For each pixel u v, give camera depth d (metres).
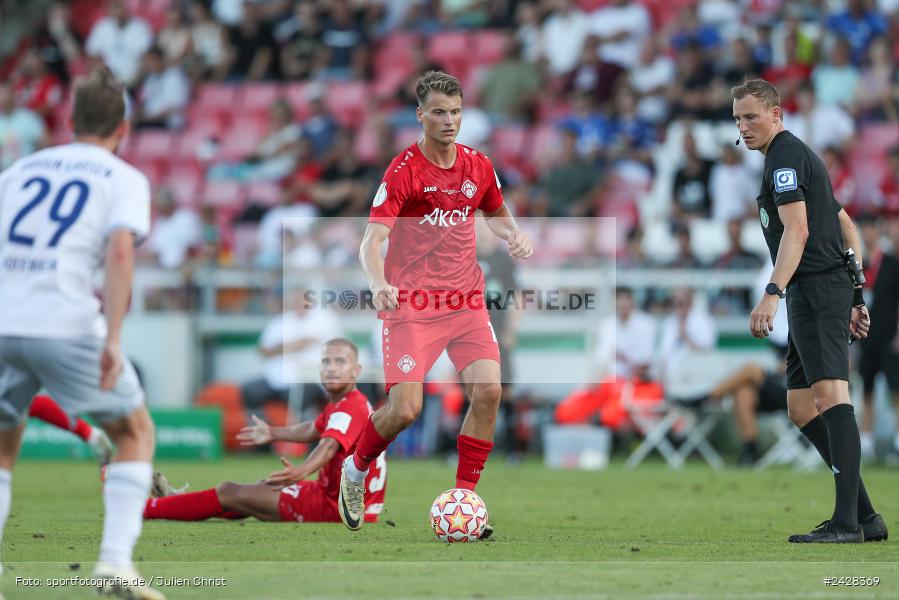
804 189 21.56
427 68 68.81
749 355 53.19
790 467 47.94
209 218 61.03
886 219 53.75
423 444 52.66
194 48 75.75
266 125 72.69
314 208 59.69
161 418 50.72
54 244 15.09
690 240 54.91
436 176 21.78
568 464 48.69
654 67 65.31
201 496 24.78
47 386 15.45
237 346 57.78
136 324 56.06
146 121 72.94
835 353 21.56
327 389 25.11
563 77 68.75
